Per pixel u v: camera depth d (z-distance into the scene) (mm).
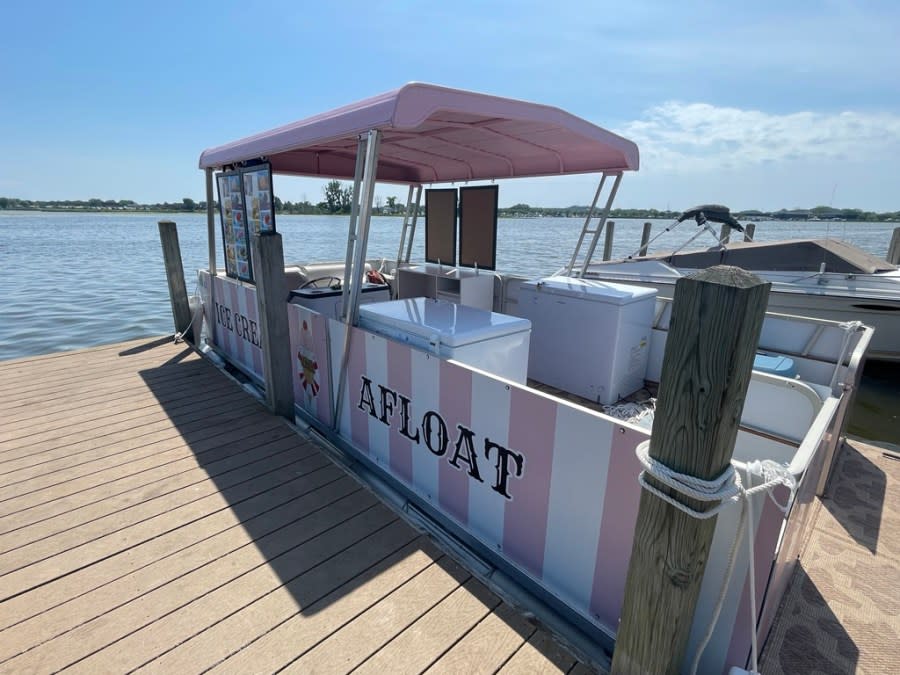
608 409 3246
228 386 3988
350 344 2811
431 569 2023
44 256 21781
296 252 21391
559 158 3943
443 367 2168
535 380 3779
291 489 2574
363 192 2523
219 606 1828
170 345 5137
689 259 7008
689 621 1301
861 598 1973
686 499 1167
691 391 1102
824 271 6082
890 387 6062
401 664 1611
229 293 4406
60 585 1919
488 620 1784
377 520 2334
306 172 4770
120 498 2484
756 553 1311
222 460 2855
